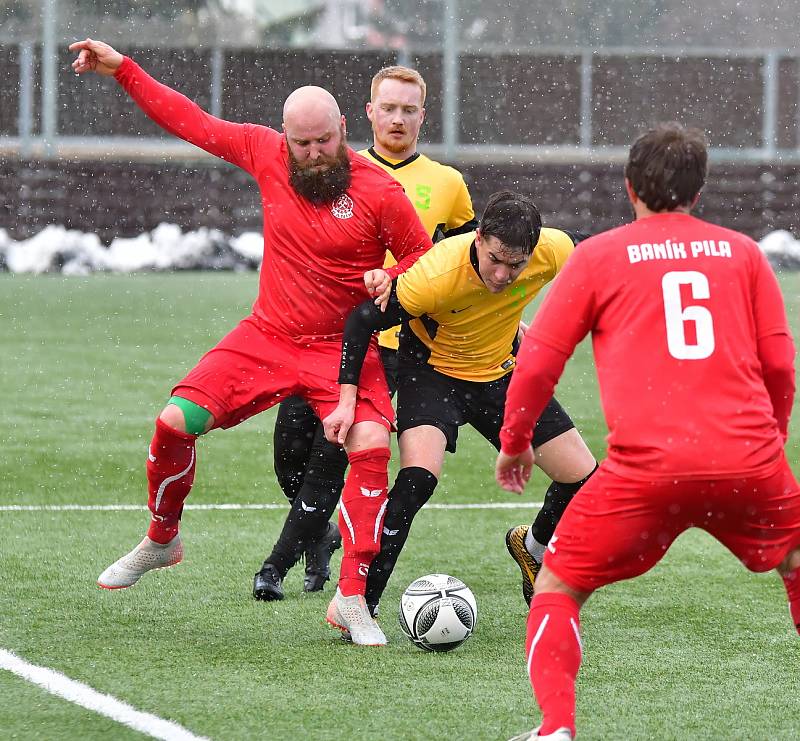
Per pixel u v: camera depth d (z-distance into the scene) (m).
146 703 12.42
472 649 14.63
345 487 14.93
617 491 10.52
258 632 15.22
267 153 15.59
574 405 35.03
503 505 23.83
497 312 15.79
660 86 74.81
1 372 38.19
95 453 27.61
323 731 11.72
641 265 10.79
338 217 15.23
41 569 18.27
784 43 77.06
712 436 10.39
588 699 12.84
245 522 21.78
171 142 72.94
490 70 74.06
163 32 72.00
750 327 10.86
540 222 14.40
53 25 70.56
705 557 19.50
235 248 69.56
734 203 69.81
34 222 68.25
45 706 12.28
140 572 16.16
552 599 10.88
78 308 53.59
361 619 14.77
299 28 75.81
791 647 14.80
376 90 19.25
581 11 77.25
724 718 12.31
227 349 15.48
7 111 71.06
